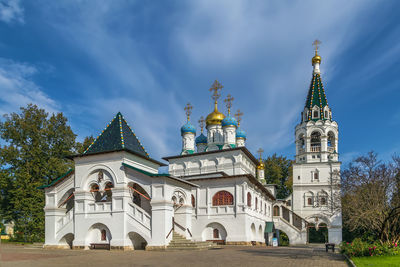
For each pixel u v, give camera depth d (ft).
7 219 156.15
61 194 109.29
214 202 136.87
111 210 99.91
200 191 139.54
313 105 219.41
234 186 134.51
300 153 218.38
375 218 92.99
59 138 165.27
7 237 173.88
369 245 74.79
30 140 157.89
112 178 101.50
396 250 76.02
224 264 60.80
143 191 110.22
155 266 57.62
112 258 70.44
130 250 95.30
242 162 168.45
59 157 163.02
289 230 188.44
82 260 66.13
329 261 68.69
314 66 230.89
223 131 187.52
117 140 104.01
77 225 103.30
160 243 93.04
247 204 135.64
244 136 209.15
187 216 105.40
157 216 94.89
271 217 191.31
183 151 195.93
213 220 134.31
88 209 103.50
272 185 216.74
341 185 121.90
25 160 154.71
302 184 210.59
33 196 144.56
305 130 216.74
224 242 132.05
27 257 70.95
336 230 195.52
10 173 151.23
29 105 161.27
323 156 210.79
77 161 107.45
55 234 106.73
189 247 93.56
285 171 274.36
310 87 227.61
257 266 58.49
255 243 141.18
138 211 97.71
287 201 212.23
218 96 203.41
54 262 62.28
